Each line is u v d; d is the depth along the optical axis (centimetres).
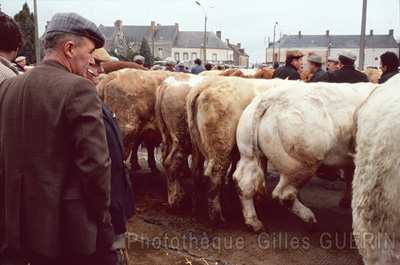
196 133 459
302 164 379
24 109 189
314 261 366
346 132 386
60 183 185
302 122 370
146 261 369
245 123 420
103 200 192
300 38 8325
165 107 502
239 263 363
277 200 399
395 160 185
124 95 527
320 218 477
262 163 429
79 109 183
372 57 7894
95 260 206
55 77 190
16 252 201
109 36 7194
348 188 505
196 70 1328
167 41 8169
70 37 199
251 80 489
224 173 446
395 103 195
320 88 392
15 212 190
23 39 271
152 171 702
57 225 184
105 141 191
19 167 191
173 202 497
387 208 194
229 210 510
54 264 204
